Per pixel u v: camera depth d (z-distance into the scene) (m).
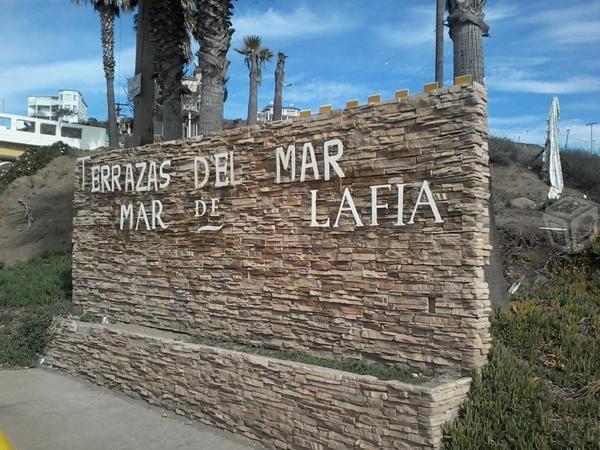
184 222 9.65
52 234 21.92
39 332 11.74
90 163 11.80
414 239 6.62
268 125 8.33
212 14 12.26
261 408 7.29
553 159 16.86
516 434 5.51
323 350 7.47
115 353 9.81
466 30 9.12
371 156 7.04
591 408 5.75
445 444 5.64
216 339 8.93
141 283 10.45
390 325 6.79
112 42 29.59
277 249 8.13
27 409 8.77
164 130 14.00
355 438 6.21
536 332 7.15
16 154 44.09
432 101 6.52
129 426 8.00
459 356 6.23
